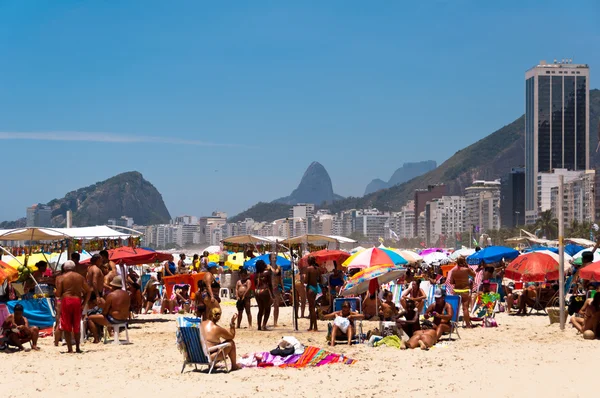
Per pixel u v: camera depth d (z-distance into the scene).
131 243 22.28
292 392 9.88
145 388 10.35
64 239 21.33
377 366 12.00
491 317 18.50
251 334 17.36
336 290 21.03
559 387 9.90
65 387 10.52
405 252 21.94
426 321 15.54
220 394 9.82
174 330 18.47
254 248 29.17
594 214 188.25
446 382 10.41
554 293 22.23
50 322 17.05
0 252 20.00
